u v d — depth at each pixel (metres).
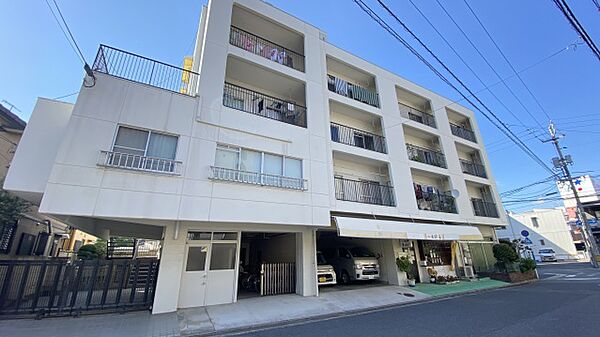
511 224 38.16
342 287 12.61
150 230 11.02
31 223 12.22
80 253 16.45
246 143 9.58
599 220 31.72
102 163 7.22
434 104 18.23
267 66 11.09
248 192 9.09
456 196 15.60
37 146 7.54
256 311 8.36
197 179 8.34
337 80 14.42
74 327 6.54
